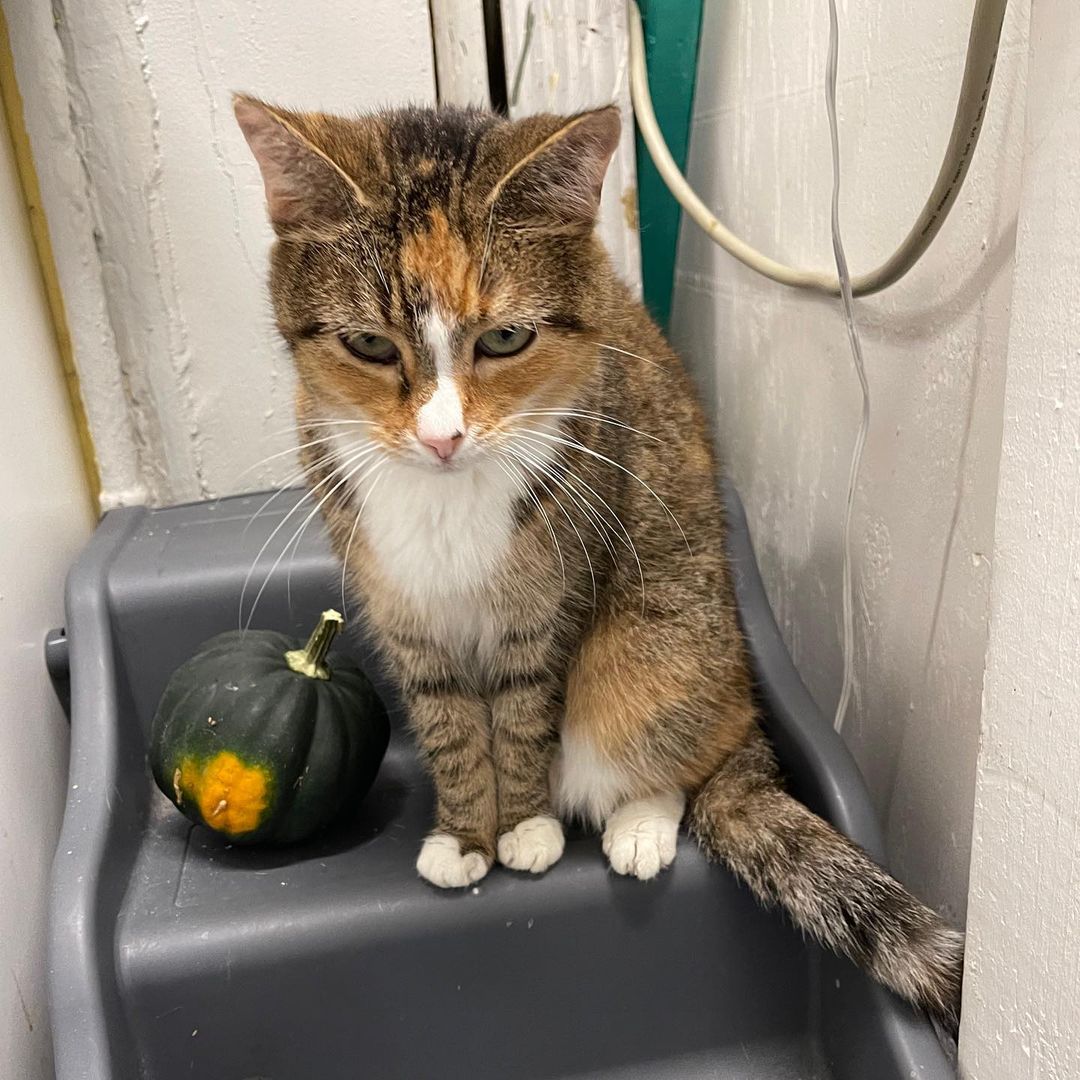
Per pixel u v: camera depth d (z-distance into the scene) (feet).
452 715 1.63
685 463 1.81
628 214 2.16
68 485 2.01
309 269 1.36
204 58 1.97
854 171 1.58
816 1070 1.56
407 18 2.04
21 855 1.49
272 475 2.25
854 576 1.74
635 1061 1.57
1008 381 1.01
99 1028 1.31
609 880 1.51
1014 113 1.20
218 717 1.54
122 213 2.02
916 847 1.59
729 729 1.70
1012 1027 1.09
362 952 1.45
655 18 2.06
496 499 1.45
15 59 1.87
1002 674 1.06
